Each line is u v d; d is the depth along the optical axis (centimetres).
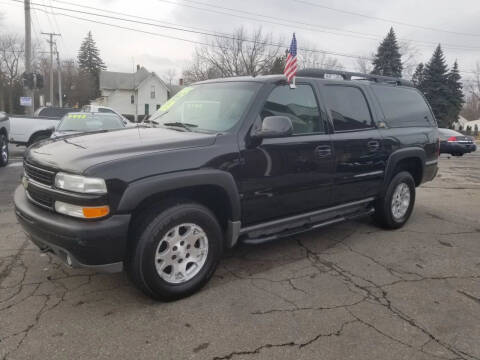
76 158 289
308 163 390
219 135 335
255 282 360
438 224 566
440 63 4969
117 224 279
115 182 277
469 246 473
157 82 6788
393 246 466
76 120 1009
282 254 431
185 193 326
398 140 498
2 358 246
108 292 333
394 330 289
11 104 6438
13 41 6338
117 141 325
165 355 254
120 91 6925
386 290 351
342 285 359
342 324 295
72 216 281
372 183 473
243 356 255
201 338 273
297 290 346
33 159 322
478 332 289
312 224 427
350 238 491
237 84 393
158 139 325
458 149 1820
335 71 466
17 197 343
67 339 267
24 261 392
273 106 372
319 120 411
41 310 303
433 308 322
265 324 292
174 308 311
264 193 360
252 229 365
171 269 319
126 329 281
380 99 496
